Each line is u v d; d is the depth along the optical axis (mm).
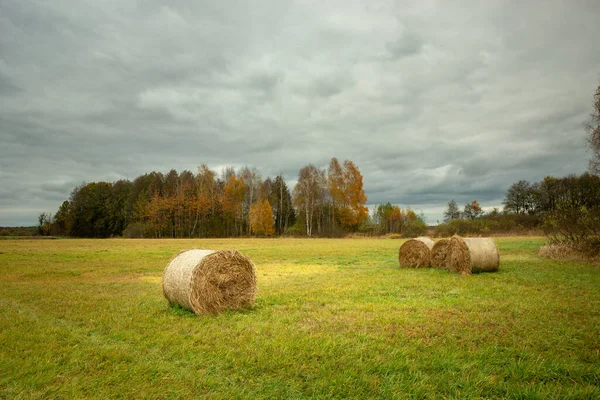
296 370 5223
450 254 16188
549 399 4398
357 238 58531
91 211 75250
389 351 5957
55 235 82625
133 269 18484
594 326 7105
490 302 9391
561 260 18531
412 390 4652
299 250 31594
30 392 4598
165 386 4832
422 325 7402
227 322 7934
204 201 70562
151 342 6484
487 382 4785
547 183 56875
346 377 4977
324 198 69875
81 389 4750
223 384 4883
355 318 8008
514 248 26219
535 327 7141
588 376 4992
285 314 8523
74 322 7949
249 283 9500
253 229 67062
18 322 7844
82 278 15648
